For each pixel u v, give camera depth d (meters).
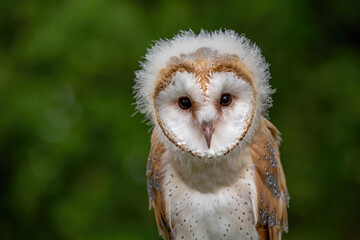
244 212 7.02
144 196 15.38
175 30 15.59
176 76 6.51
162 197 7.30
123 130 15.40
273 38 16.17
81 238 15.07
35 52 15.34
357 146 15.60
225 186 6.97
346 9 16.55
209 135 6.44
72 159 15.58
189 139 6.69
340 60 16.05
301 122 16.14
